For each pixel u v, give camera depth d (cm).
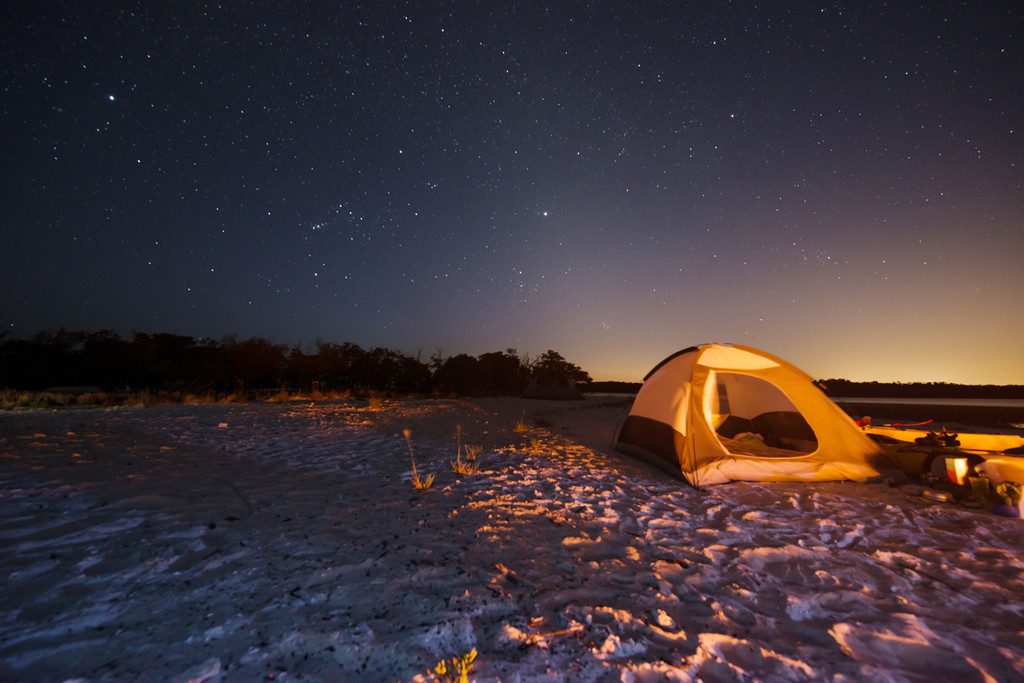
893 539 326
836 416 525
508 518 352
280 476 445
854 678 175
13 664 160
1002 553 300
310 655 176
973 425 916
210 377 1967
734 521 359
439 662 177
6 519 286
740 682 171
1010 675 180
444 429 836
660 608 225
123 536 274
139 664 165
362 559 265
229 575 237
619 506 396
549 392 2072
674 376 598
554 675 172
